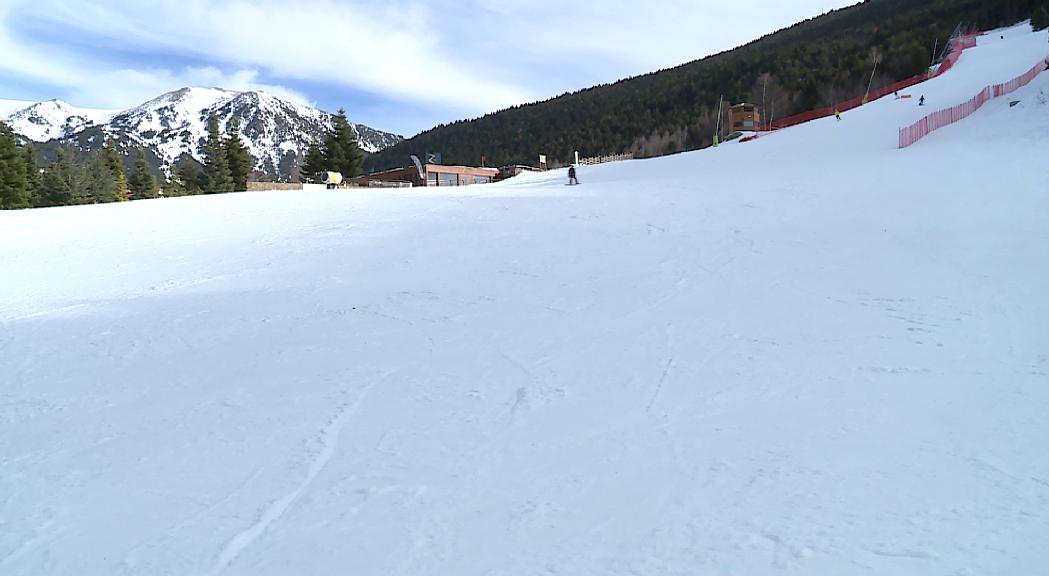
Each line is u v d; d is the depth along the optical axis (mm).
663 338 7250
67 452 5172
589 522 3734
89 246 15977
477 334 7844
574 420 5227
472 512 3926
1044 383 5340
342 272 11914
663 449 4617
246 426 5488
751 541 3428
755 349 6688
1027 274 8492
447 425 5270
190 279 12117
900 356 6207
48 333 9000
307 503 4156
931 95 41094
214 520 4023
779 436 4695
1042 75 31656
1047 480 3863
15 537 3941
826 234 11852
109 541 3857
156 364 7453
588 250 12320
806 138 36531
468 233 14992
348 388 6254
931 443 4438
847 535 3420
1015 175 15453
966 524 3459
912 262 9578
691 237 12742
